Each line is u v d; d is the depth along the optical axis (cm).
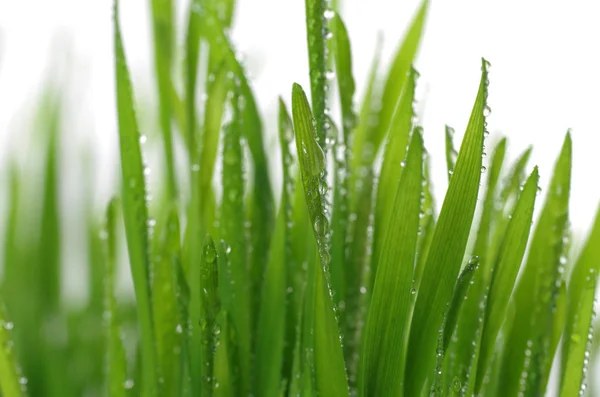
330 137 25
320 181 22
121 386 27
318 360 23
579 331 24
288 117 26
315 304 23
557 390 26
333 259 26
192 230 27
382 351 23
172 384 26
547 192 26
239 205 26
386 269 23
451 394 23
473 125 23
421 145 23
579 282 26
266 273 26
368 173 27
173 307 27
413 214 23
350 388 26
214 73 27
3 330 26
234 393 25
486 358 24
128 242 26
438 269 23
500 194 26
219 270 25
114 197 27
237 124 26
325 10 25
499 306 24
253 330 27
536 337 26
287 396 26
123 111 26
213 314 24
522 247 24
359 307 26
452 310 23
